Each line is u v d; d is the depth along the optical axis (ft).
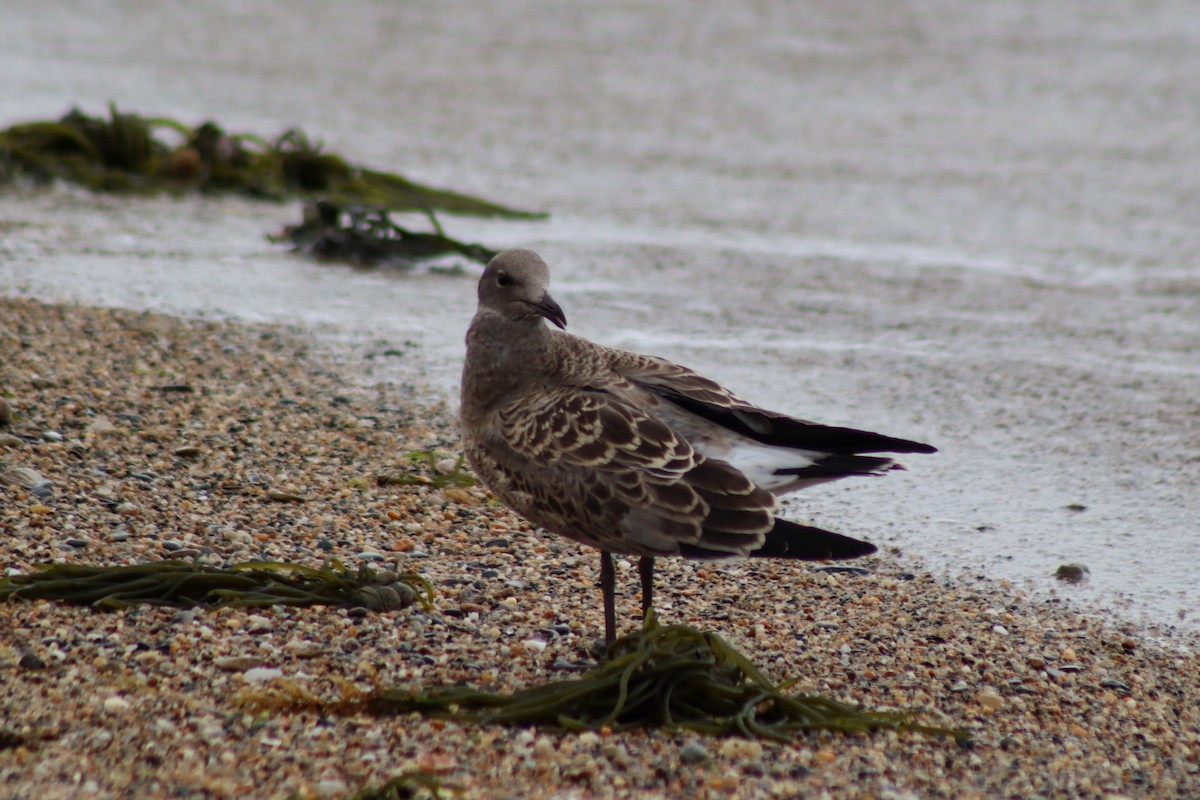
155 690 27.07
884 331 58.49
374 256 66.64
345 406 46.73
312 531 36.32
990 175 86.79
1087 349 56.80
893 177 86.02
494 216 75.61
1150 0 133.49
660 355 54.29
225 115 94.02
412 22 127.03
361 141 90.27
